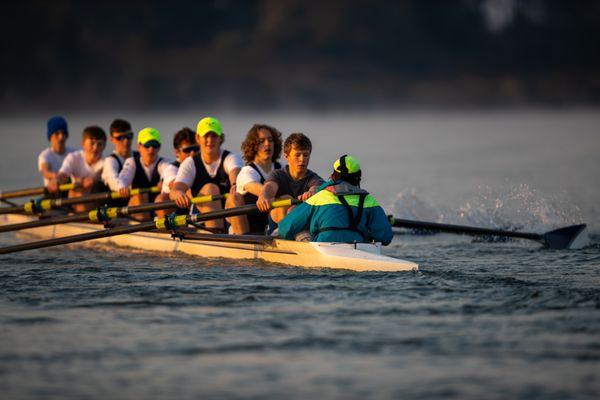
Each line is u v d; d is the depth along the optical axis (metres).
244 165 44.06
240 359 25.06
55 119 58.31
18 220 60.03
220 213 39.53
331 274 36.12
